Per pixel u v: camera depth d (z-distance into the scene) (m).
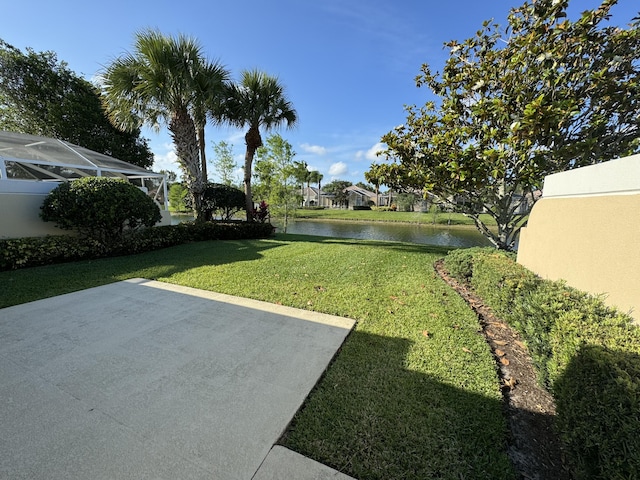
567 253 2.62
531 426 1.66
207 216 10.40
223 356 2.28
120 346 2.41
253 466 1.33
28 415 1.61
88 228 5.89
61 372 2.03
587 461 1.20
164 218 9.02
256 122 10.16
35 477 1.24
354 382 1.96
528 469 1.38
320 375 2.04
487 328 2.95
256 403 1.75
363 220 26.55
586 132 4.25
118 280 4.33
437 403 1.76
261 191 14.08
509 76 4.31
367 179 6.11
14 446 1.40
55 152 7.50
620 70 4.00
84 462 1.32
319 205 52.31
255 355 2.29
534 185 4.32
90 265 5.25
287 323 2.90
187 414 1.65
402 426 1.58
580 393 1.29
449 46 5.19
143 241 6.72
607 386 1.17
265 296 3.69
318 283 4.26
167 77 7.28
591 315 1.76
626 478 1.02
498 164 4.38
